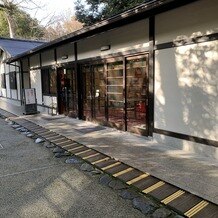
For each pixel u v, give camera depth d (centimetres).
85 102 844
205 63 439
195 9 443
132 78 623
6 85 1767
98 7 1375
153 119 562
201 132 460
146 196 336
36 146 596
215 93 429
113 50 666
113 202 331
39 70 1165
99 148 537
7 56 1565
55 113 1043
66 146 568
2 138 682
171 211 300
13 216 308
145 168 418
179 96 494
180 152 488
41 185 388
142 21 562
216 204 304
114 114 702
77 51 838
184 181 365
